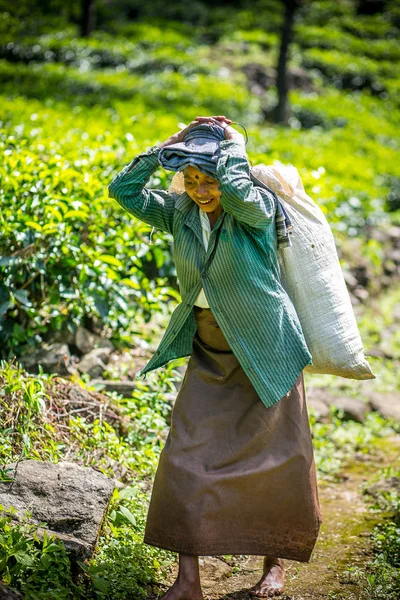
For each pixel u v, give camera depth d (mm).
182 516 4539
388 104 30766
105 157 8672
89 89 22812
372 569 5512
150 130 14844
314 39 35688
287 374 4633
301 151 17078
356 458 8148
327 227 5055
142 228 7828
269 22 37562
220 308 4641
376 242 13297
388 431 8961
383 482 7285
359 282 12883
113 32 33500
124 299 7727
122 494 5539
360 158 19391
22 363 7102
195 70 28016
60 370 7125
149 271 9102
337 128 25328
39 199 7273
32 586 4367
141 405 6887
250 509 4629
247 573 5445
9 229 6934
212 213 4734
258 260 4613
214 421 4688
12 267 7027
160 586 5027
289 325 4664
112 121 16375
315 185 10344
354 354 4953
